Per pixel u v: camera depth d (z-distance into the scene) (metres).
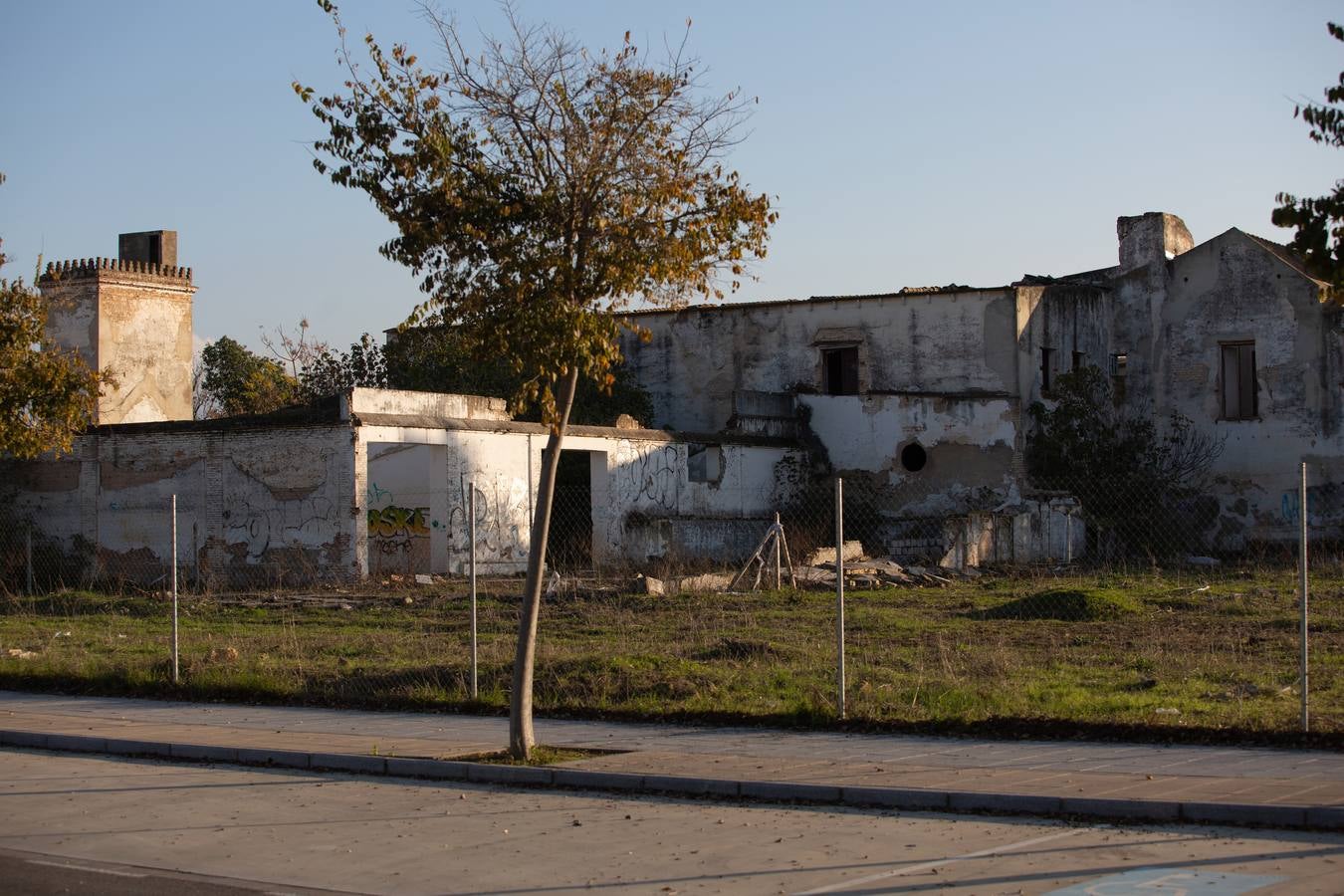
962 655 16.80
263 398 53.16
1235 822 8.75
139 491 32.28
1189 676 14.85
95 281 43.38
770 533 26.97
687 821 9.48
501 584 28.42
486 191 11.38
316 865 8.43
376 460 34.47
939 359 39.88
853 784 10.03
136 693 16.59
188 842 9.12
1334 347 37.25
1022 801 9.34
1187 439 39.66
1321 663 15.66
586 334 11.04
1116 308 41.50
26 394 21.36
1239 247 39.09
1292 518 37.69
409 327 11.68
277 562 30.55
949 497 38.28
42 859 8.68
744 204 11.59
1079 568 31.41
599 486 33.91
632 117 11.45
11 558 32.16
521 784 11.10
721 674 15.19
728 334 43.84
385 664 17.23
